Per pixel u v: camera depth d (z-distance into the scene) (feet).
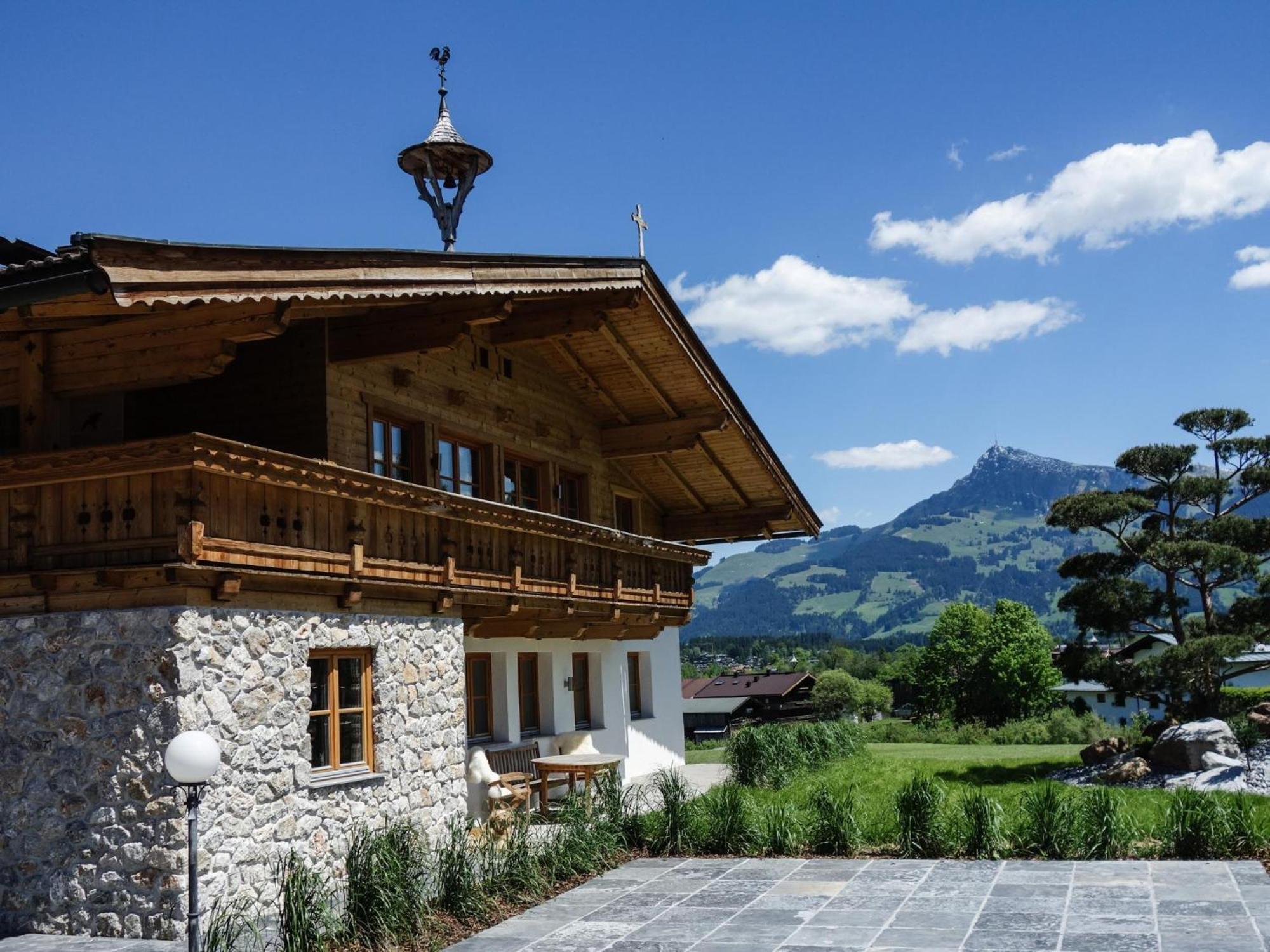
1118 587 72.79
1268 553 73.61
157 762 29.60
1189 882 33.91
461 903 32.22
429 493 40.57
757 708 256.93
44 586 31.45
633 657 70.69
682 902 34.22
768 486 72.23
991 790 55.93
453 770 42.27
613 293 51.16
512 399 54.75
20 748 31.32
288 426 39.83
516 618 50.67
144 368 32.65
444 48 63.16
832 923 30.99
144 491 30.73
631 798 50.01
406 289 37.32
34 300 26.76
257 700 32.37
